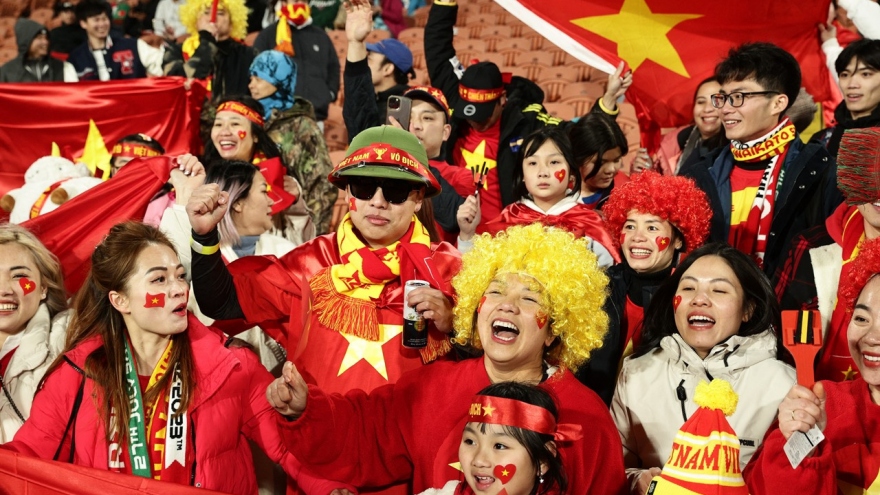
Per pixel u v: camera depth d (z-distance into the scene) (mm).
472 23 12688
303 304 3793
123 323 3619
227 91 7531
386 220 3822
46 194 5582
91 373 3492
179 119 7195
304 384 3301
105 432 3449
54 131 7016
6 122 6965
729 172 4758
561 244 3451
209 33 7523
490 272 3467
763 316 3670
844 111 5391
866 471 3268
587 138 5266
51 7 14070
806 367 3000
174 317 3543
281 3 9250
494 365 3430
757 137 4684
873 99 5246
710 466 2967
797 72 4645
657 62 6125
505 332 3357
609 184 5422
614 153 5336
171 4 12258
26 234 4090
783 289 4195
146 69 9492
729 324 3627
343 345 3828
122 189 4836
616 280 4199
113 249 3561
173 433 3498
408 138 3885
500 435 2973
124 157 6039
